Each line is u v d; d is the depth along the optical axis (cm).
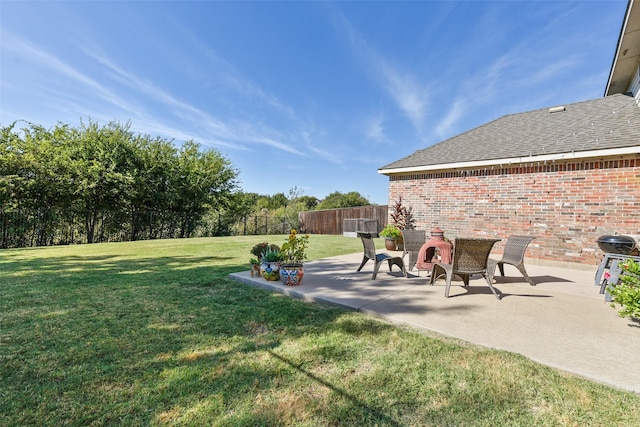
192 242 1260
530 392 202
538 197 744
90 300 400
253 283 488
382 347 267
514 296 425
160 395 198
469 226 862
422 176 965
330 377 220
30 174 1267
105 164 1511
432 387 207
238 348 265
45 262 708
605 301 400
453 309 365
